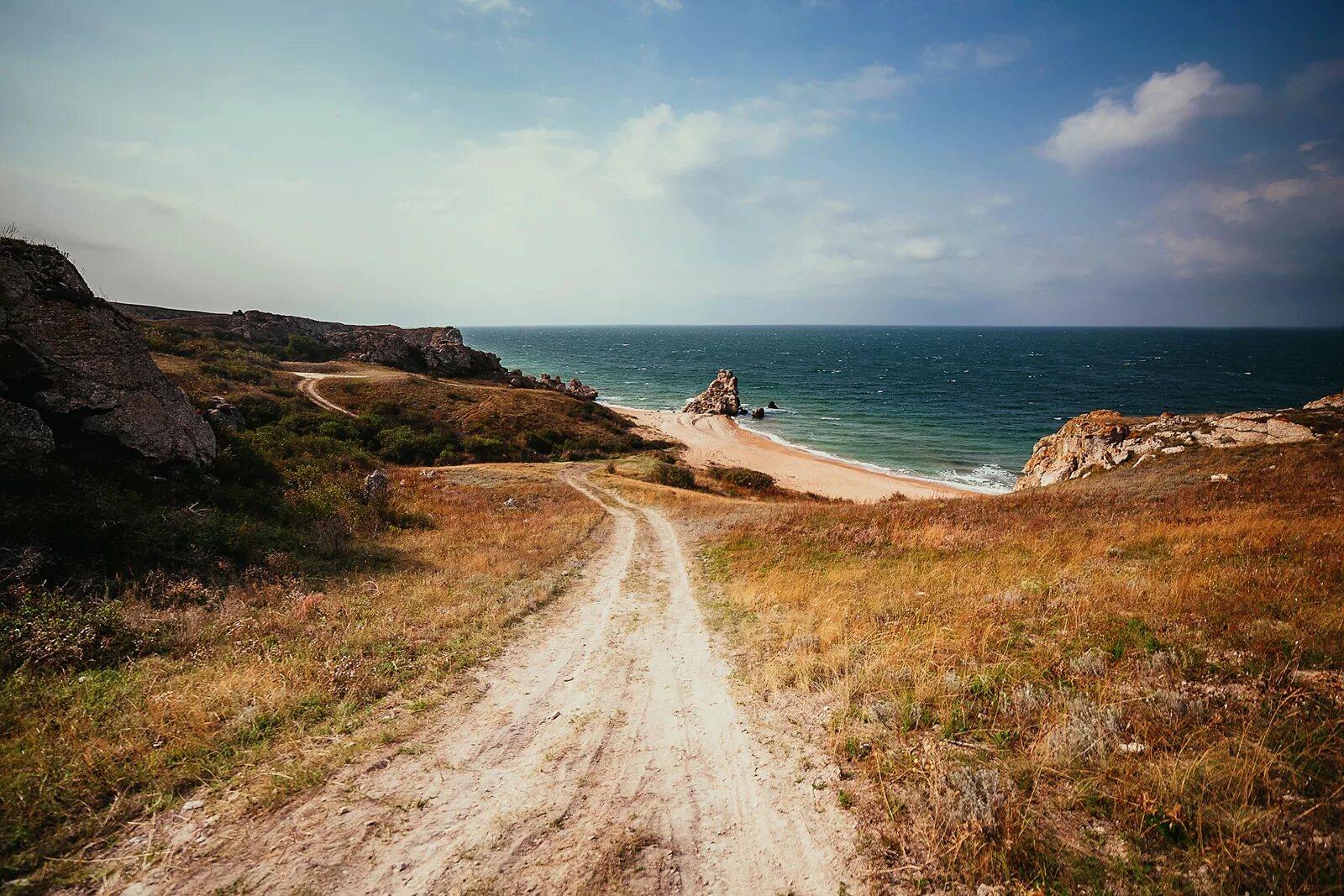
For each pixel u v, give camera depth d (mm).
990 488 49812
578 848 4047
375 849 3969
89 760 4469
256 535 12914
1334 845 3121
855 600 9688
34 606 7191
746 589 12375
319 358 84250
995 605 7930
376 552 14648
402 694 6648
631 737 5844
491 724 6109
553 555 16391
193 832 4008
